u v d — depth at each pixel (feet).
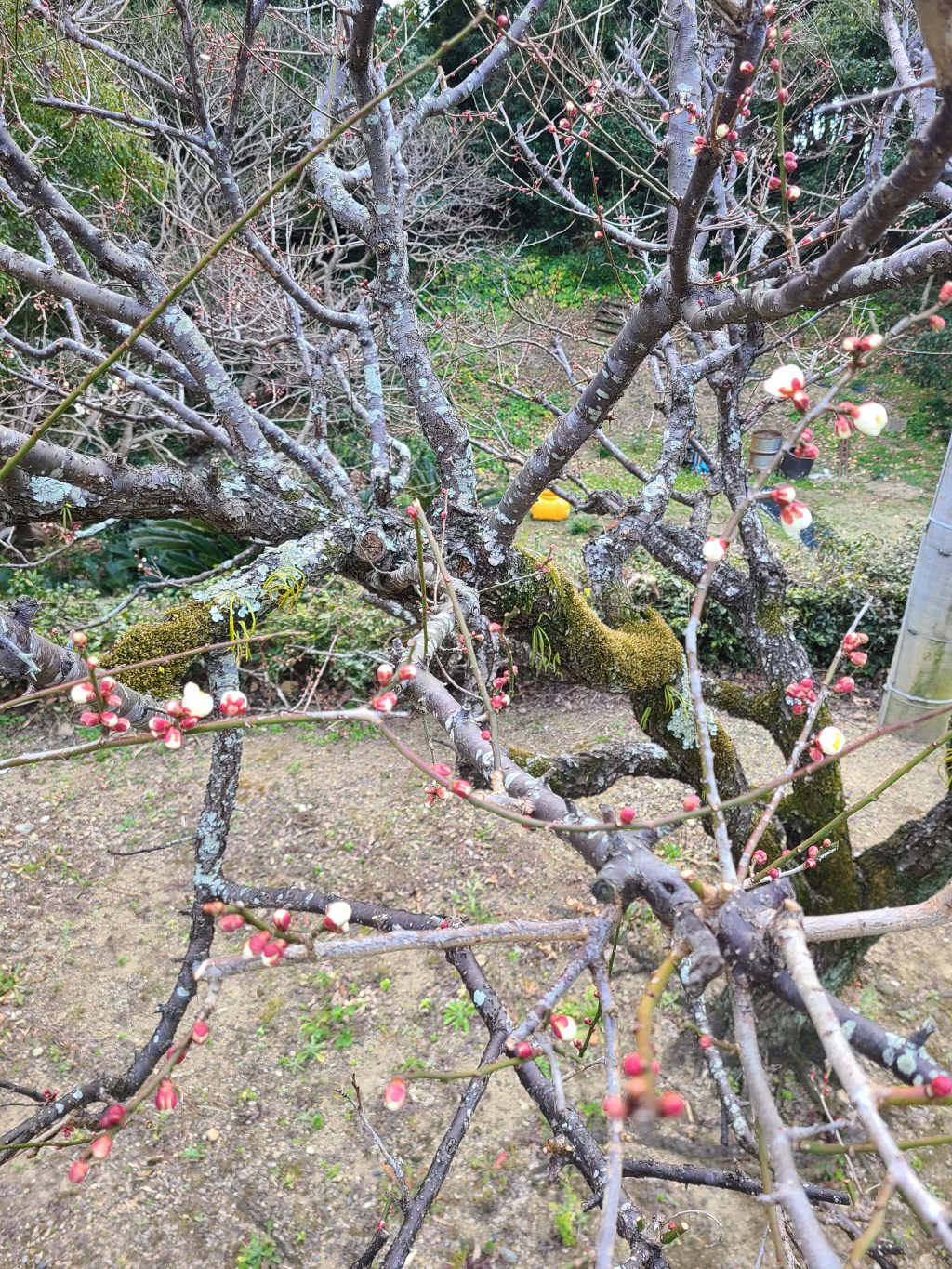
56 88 12.51
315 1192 10.59
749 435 21.63
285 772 18.97
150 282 7.03
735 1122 5.85
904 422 36.65
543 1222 10.08
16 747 19.89
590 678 8.36
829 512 30.68
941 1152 10.57
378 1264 9.67
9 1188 10.61
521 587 7.78
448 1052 12.34
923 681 17.81
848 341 2.97
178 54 19.30
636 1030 2.31
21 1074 12.31
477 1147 11.00
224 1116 11.58
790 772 4.07
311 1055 12.42
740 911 3.10
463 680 8.30
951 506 16.31
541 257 40.47
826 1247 2.06
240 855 16.55
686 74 7.51
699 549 10.67
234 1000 13.46
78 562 23.88
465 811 17.46
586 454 33.83
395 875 15.78
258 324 19.77
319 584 6.77
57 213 6.49
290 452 8.53
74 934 14.85
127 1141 11.19
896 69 7.72
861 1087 2.16
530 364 34.14
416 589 7.06
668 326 5.75
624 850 3.56
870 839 16.16
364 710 3.44
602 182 37.50
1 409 18.02
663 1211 9.92
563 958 13.39
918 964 13.20
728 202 9.71
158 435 23.59
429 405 7.59
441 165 12.56
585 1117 10.80
